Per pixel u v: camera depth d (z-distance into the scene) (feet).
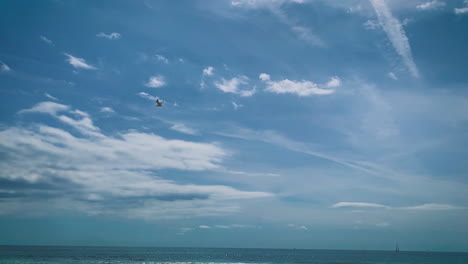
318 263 388.78
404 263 439.22
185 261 381.40
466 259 588.91
